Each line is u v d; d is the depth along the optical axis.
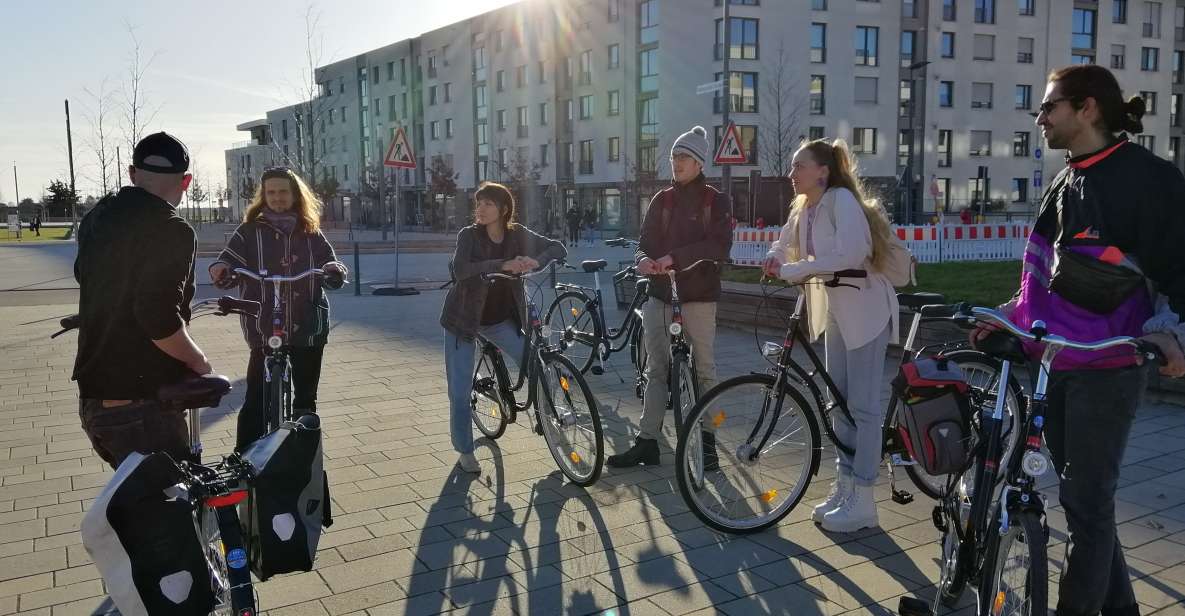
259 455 2.60
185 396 2.62
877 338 4.05
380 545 3.99
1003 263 16.52
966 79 51.19
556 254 5.12
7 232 53.16
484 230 5.05
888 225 4.02
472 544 4.00
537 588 3.55
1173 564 3.70
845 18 47.66
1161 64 55.69
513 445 5.63
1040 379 2.71
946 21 50.34
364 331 10.67
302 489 2.61
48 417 6.29
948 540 3.26
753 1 45.88
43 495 4.64
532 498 4.62
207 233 48.38
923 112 50.25
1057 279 2.79
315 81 33.56
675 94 47.44
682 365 4.95
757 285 11.23
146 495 2.35
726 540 4.05
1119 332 2.74
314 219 5.21
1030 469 2.64
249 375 4.99
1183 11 56.44
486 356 5.47
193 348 2.82
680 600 3.44
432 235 52.78
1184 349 2.53
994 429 3.02
